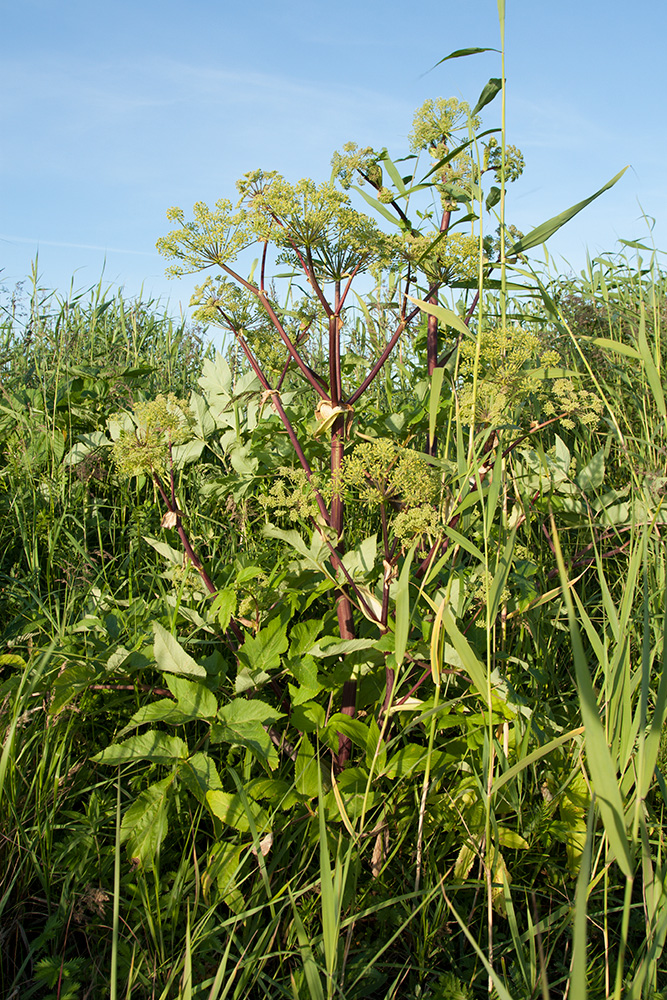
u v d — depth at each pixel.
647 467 2.42
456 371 2.08
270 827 1.60
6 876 1.64
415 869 1.74
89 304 5.36
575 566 2.69
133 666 1.88
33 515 2.99
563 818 1.82
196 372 4.99
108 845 1.76
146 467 2.01
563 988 1.52
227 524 3.08
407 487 1.75
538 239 1.90
